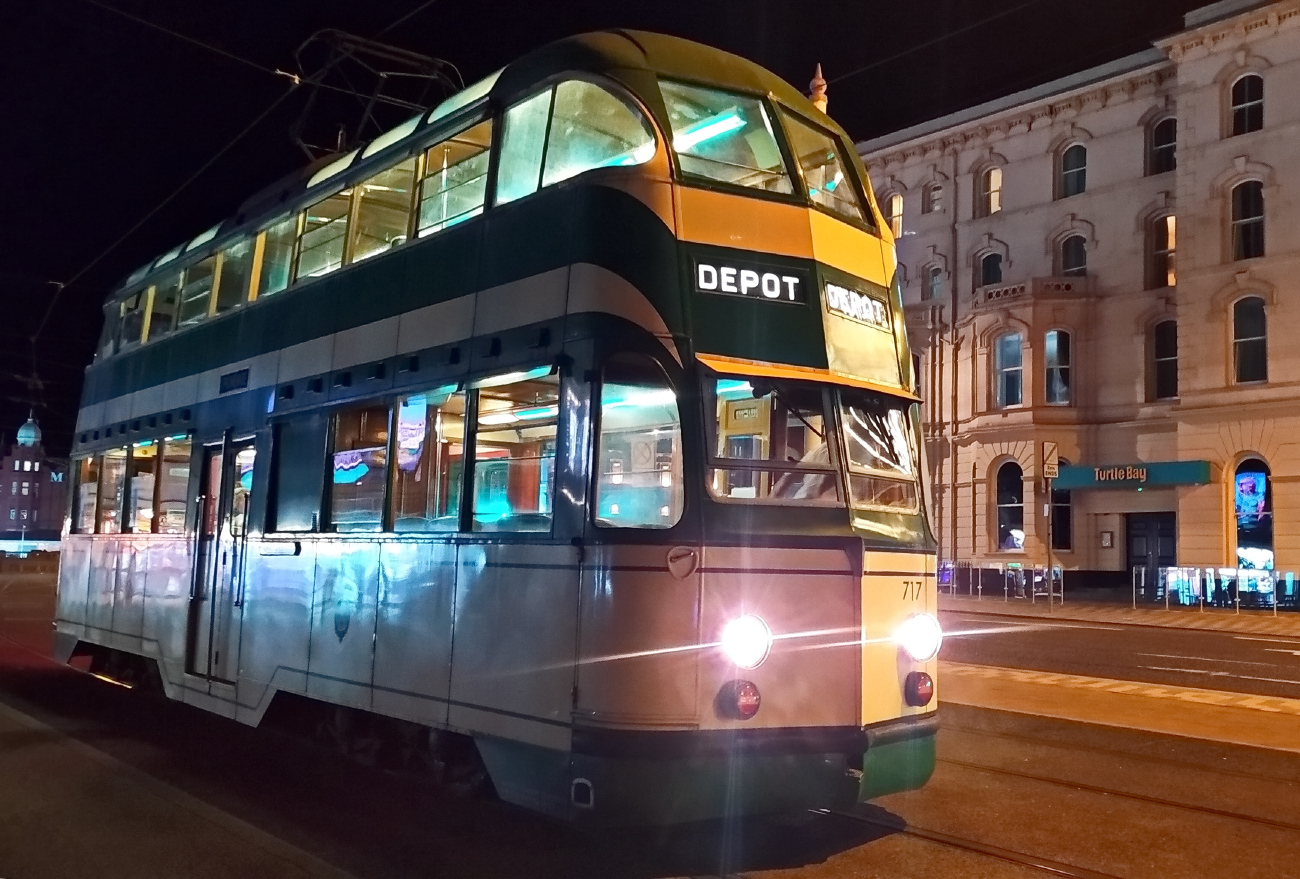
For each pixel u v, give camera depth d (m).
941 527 35.69
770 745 5.62
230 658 9.34
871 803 7.19
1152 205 32.09
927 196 37.72
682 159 6.29
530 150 6.86
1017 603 30.17
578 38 6.82
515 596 6.23
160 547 11.07
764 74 6.98
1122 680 13.54
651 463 5.84
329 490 8.29
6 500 102.00
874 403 6.58
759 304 6.11
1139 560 31.78
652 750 5.46
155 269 12.68
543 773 5.86
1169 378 31.70
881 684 6.06
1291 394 27.92
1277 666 15.33
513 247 6.68
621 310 5.92
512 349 6.49
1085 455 32.56
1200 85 30.17
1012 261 35.16
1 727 9.71
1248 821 6.76
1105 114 33.38
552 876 5.64
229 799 7.23
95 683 12.59
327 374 8.47
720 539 5.71
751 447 6.01
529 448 6.35
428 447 7.21
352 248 8.62
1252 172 29.03
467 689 6.50
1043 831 6.54
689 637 5.60
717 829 6.51
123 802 7.05
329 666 7.89
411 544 7.18
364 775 7.91
